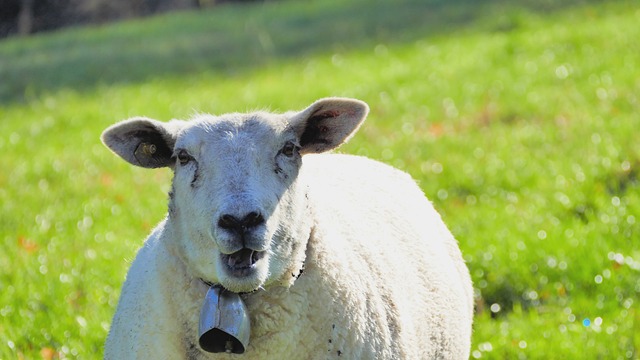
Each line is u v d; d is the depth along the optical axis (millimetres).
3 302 10711
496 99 19703
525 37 25391
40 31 40875
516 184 14500
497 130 17422
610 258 11312
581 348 9484
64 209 14688
